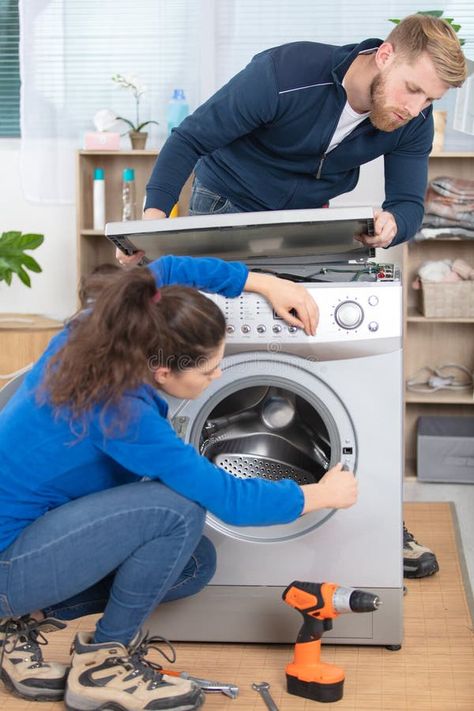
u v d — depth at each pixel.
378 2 3.70
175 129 2.23
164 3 3.79
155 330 1.54
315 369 1.96
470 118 3.60
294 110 2.14
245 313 1.96
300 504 1.70
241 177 2.30
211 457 2.14
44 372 1.58
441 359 3.89
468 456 3.50
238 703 1.79
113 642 1.71
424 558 2.45
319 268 2.12
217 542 2.01
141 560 1.66
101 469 1.68
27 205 3.99
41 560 1.62
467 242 3.78
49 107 3.87
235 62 3.79
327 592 1.80
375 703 1.79
